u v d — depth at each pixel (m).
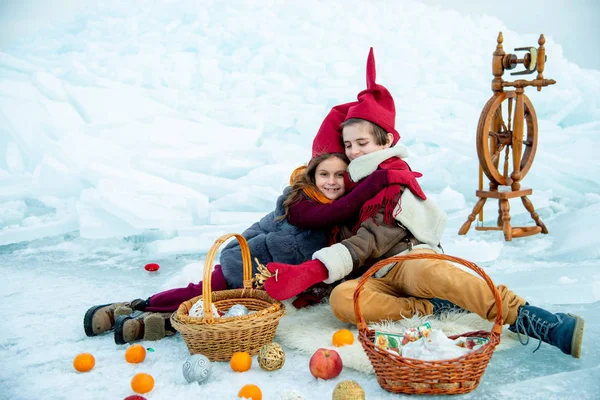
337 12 5.56
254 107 4.68
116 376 1.57
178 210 3.60
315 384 1.48
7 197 3.94
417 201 1.95
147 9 5.47
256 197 3.75
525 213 3.65
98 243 3.46
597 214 3.35
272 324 1.68
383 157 2.00
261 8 5.49
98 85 4.63
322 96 4.79
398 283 1.88
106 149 4.01
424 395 1.39
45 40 5.20
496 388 1.41
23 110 4.27
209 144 4.26
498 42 3.15
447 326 1.71
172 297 1.92
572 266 2.58
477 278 1.68
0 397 1.46
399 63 5.02
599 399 1.33
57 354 1.76
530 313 1.61
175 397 1.42
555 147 4.45
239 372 1.56
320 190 2.09
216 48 5.18
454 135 4.32
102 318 1.91
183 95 4.76
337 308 1.78
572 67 5.13
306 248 2.04
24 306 2.29
